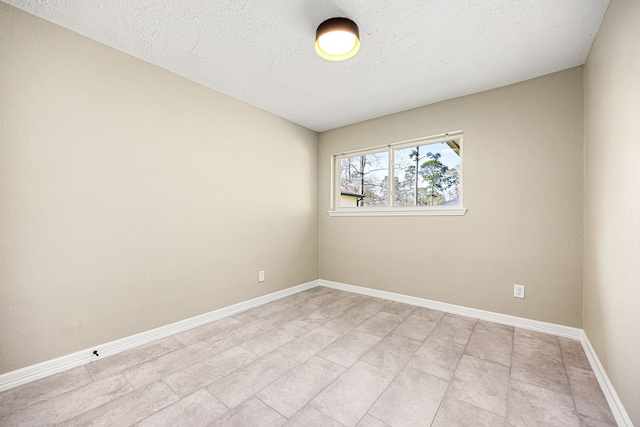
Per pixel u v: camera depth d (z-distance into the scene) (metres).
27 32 1.65
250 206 3.02
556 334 2.30
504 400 1.50
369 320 2.63
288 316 2.75
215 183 2.68
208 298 2.62
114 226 2.02
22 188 1.64
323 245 3.94
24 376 1.64
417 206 3.18
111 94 2.00
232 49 2.03
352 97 2.83
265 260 3.19
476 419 1.36
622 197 1.36
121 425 1.31
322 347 2.10
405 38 1.88
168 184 2.33
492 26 1.76
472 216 2.72
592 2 1.55
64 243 1.80
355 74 2.37
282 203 3.41
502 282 2.56
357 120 3.51
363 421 1.34
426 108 3.01
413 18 1.69
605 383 1.53
